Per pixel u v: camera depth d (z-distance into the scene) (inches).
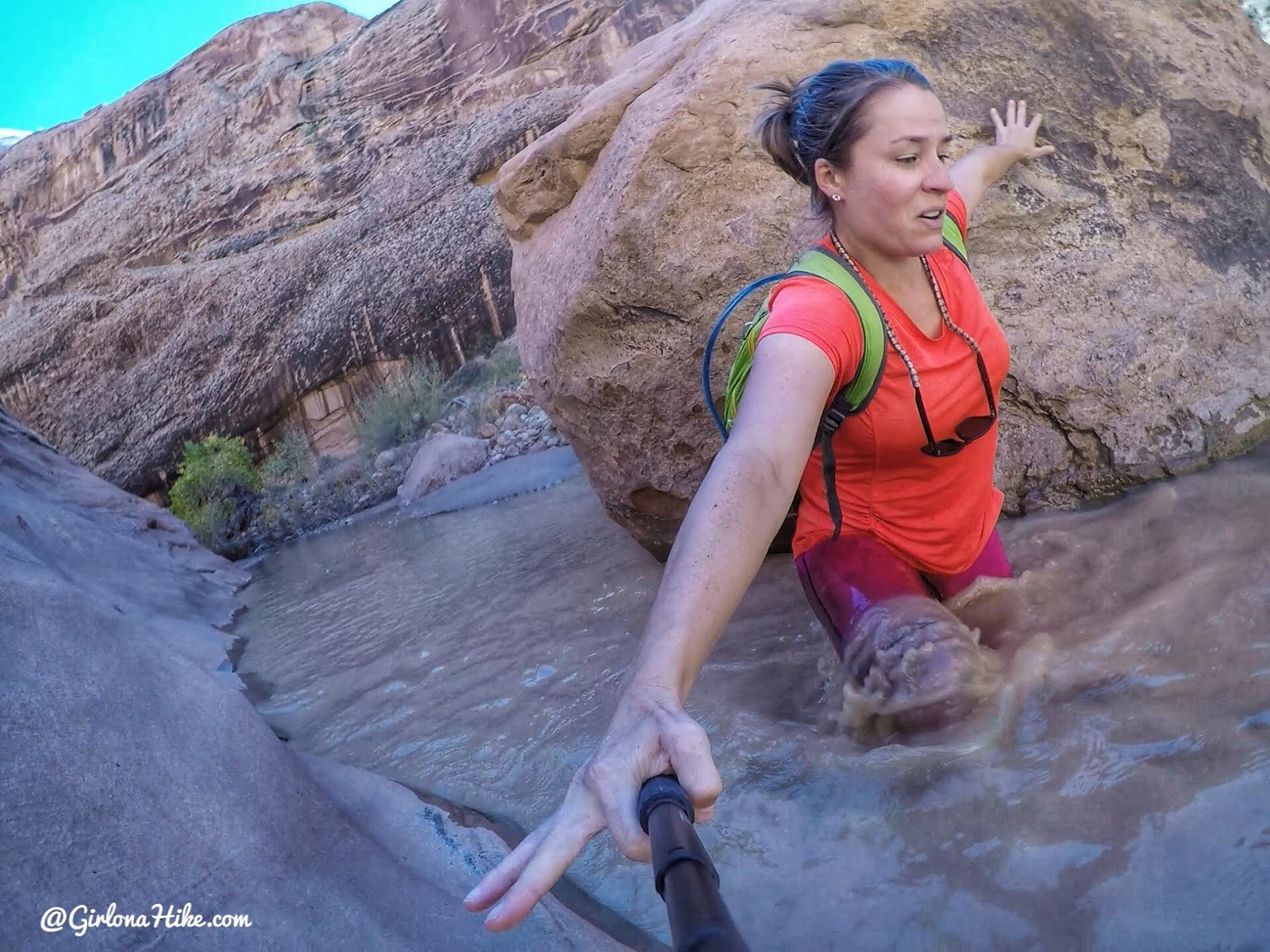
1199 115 72.4
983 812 36.4
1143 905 29.8
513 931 35.7
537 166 82.0
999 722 41.3
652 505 80.0
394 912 36.6
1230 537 52.2
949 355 43.8
